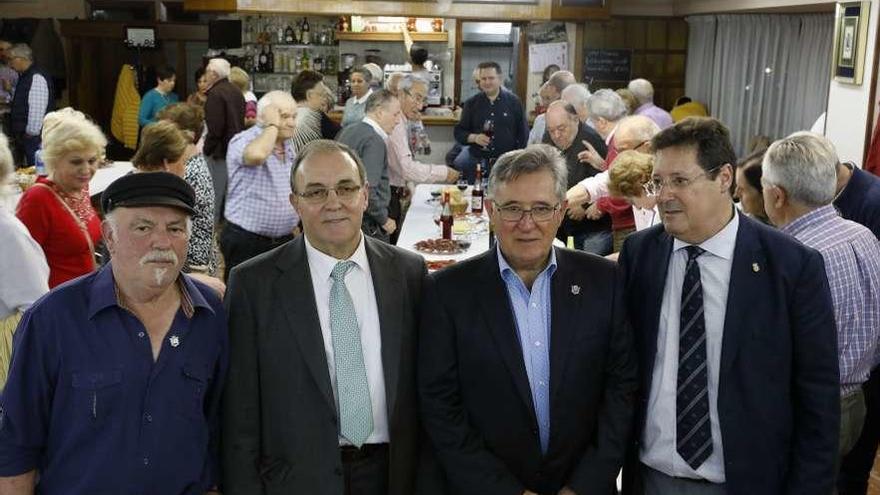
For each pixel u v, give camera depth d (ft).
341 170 6.95
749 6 27.81
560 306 7.22
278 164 15.24
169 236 6.28
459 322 7.25
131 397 6.34
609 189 10.84
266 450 7.04
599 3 28.58
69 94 35.88
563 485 7.36
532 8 28.63
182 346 6.55
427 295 7.41
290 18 33.12
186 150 12.64
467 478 7.17
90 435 6.29
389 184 17.81
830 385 6.91
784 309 6.87
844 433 8.57
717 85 32.48
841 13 18.84
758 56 30.58
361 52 32.99
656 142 7.05
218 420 7.04
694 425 7.02
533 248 6.96
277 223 15.31
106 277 6.47
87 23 35.04
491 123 24.22
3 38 34.22
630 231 12.47
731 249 7.00
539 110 26.89
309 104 21.53
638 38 34.27
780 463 7.07
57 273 10.95
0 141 9.39
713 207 6.89
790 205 8.43
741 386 6.88
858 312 8.20
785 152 8.32
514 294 7.31
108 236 6.33
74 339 6.30
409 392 7.41
